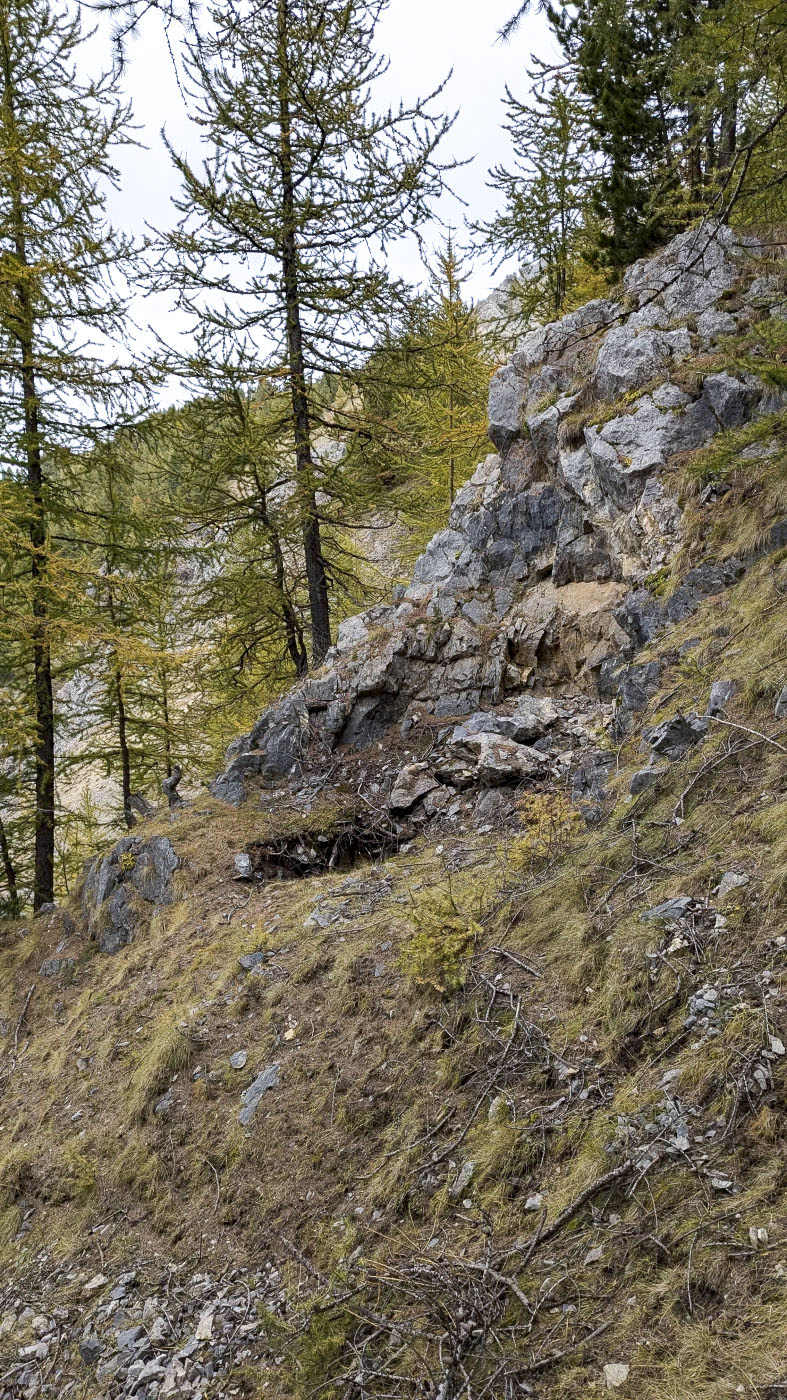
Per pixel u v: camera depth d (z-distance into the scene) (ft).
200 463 43.04
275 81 38.50
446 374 48.26
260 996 24.45
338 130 39.81
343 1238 16.26
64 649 42.16
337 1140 18.52
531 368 39.52
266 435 43.65
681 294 35.40
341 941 24.47
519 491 38.70
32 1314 19.39
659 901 17.88
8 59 38.24
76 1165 23.11
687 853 18.76
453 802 31.89
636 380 34.53
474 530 39.11
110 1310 18.16
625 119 37.24
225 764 38.34
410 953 21.04
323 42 37.99
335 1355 13.73
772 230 34.78
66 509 41.93
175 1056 23.79
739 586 26.50
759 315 32.89
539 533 37.32
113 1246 20.34
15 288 38.19
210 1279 17.65
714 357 32.89
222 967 26.96
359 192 40.50
